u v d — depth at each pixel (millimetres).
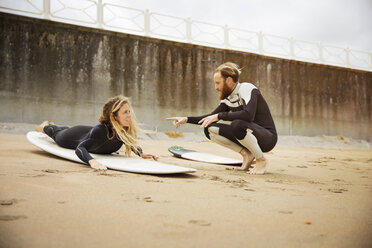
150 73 11688
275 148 9883
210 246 1177
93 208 1674
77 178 2609
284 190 2645
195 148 7816
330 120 14875
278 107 13859
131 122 3896
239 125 3740
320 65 14812
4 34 9773
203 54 12594
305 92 14453
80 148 3508
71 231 1288
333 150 11289
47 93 10148
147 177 2910
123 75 11258
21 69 9883
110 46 11133
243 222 1535
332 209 1918
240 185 2758
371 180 3750
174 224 1443
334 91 15086
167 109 11844
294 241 1269
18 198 1816
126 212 1623
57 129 4520
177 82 12086
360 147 14523
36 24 10156
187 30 12539
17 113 9758
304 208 1916
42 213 1536
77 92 10539
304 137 14117
